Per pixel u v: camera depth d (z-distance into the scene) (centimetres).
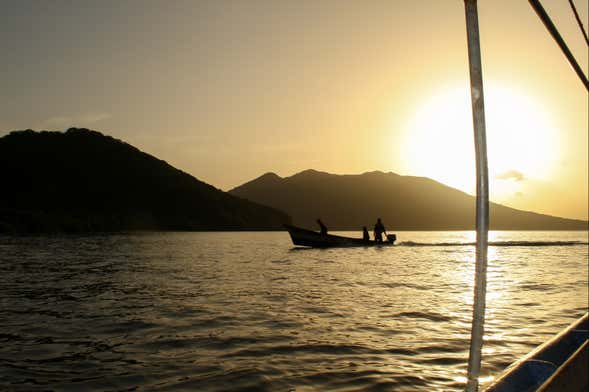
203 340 932
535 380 450
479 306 283
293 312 1223
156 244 5506
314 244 4225
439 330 1026
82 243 5416
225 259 3133
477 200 283
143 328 1038
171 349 869
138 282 1862
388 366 769
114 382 693
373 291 1630
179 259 3145
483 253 281
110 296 1496
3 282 1870
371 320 1127
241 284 1797
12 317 1164
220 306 1309
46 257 3266
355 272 2284
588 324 611
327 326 1059
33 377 715
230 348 875
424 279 2002
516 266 2748
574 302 1427
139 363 784
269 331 1009
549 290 1700
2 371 741
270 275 2128
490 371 737
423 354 838
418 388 669
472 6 284
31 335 978
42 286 1747
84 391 657
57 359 806
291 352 848
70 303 1366
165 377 714
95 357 817
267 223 19088
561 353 519
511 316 1194
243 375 720
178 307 1291
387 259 3155
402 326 1065
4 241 5631
